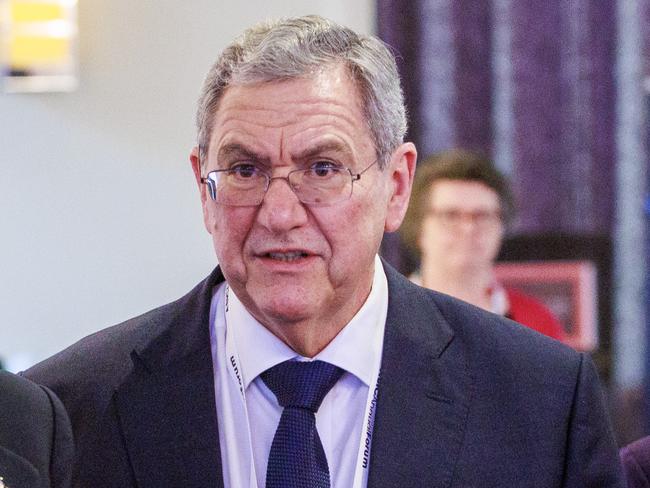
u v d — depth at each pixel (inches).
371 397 194.7
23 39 441.7
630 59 395.5
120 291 447.8
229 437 192.4
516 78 401.7
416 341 200.4
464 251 388.8
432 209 389.4
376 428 190.1
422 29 407.8
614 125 398.0
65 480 179.3
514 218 394.6
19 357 452.8
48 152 450.3
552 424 195.9
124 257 447.2
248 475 189.3
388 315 202.7
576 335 392.5
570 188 398.6
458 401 195.3
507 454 191.9
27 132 451.2
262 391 195.3
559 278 392.8
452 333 204.4
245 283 183.6
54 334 452.8
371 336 197.5
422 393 194.5
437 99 406.9
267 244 178.5
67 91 447.2
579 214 397.4
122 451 190.9
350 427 193.5
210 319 205.0
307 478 185.2
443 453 189.5
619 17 396.2
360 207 181.6
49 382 199.6
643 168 394.9
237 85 179.8
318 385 191.6
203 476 186.9
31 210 452.8
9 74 444.1
